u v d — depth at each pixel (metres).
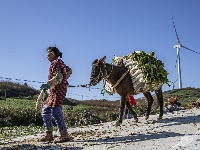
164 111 16.27
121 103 11.37
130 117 15.40
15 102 31.73
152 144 7.82
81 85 10.45
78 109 29.16
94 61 10.82
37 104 8.95
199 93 38.72
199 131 8.92
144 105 23.38
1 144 9.70
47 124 9.01
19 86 45.91
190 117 12.13
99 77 10.70
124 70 11.32
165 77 11.67
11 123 21.78
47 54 8.88
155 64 11.56
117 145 8.09
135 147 7.65
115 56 11.91
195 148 7.02
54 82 8.51
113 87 11.34
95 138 9.38
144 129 10.38
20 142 9.79
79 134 10.81
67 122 21.48
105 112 28.08
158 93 12.35
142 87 11.39
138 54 11.56
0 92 41.94
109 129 11.54
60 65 8.73
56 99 8.73
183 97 36.03
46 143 8.88
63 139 8.91
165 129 9.88
